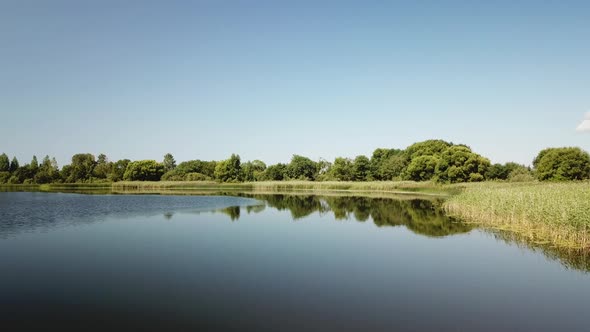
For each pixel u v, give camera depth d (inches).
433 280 580.4
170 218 1266.0
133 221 1186.0
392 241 888.3
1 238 890.7
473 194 1466.5
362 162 4274.1
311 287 541.3
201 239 896.9
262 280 573.6
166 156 6948.8
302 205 1797.5
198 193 2854.3
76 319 425.4
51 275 592.7
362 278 587.8
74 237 909.8
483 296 513.0
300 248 802.8
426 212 1483.8
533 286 557.3
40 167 5002.5
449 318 436.8
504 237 931.3
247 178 4783.5
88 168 4982.8
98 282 559.2
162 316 433.7
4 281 562.9
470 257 729.0
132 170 4874.5
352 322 421.1
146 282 559.8
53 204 1747.0
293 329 401.7
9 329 398.6
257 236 941.8
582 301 497.7
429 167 3592.5
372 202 1972.2
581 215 839.1
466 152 3277.6
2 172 4972.9
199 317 431.5
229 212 1465.3
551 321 432.8
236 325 410.9
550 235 914.1
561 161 2401.6
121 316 433.1
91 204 1763.0
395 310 458.3
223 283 557.6
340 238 919.7
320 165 4955.7
